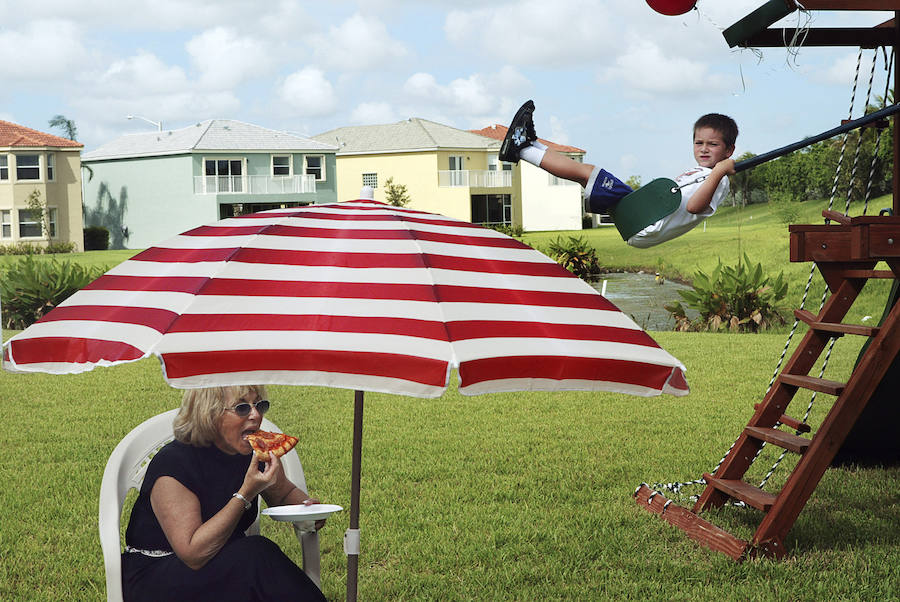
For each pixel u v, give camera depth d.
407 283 2.77
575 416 9.07
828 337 5.61
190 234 3.26
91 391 10.59
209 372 2.38
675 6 4.59
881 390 6.77
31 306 19.86
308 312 2.59
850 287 5.49
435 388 2.39
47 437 8.11
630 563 5.00
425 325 2.56
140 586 3.39
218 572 3.33
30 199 54.06
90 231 59.44
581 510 5.94
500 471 6.98
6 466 7.09
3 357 2.76
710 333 16.67
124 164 59.97
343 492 6.33
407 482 6.62
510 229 57.00
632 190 4.55
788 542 5.34
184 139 58.19
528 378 2.60
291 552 5.12
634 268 37.78
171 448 3.41
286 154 58.72
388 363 2.41
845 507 6.08
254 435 3.30
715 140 4.62
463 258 3.07
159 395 10.30
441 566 4.96
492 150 69.88
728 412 9.19
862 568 4.89
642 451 7.57
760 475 6.85
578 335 2.79
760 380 11.04
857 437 6.96
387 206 3.48
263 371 2.40
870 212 31.02
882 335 5.00
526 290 3.01
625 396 10.15
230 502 3.24
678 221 4.49
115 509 3.40
